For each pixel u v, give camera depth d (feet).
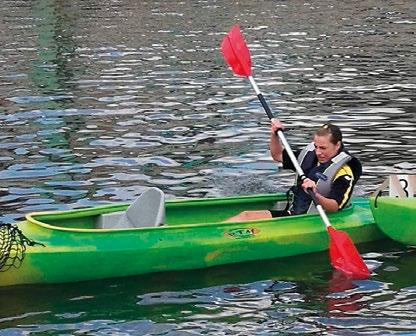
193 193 75.87
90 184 77.66
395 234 64.85
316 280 58.49
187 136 94.89
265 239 61.87
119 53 149.59
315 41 164.76
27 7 217.56
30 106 108.78
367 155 87.20
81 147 89.86
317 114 105.09
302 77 128.77
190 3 229.45
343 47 157.17
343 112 106.01
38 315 52.54
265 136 94.73
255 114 105.29
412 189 67.15
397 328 50.93
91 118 102.83
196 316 52.70
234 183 78.74
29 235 57.16
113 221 62.03
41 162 84.17
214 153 88.22
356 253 59.93
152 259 59.00
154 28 181.88
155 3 228.43
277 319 52.24
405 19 197.98
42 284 57.11
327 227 61.46
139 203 62.18
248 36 171.22
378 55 148.36
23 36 168.66
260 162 85.10
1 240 55.77
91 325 51.26
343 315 52.80
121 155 87.15
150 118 103.09
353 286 57.41
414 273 59.67
